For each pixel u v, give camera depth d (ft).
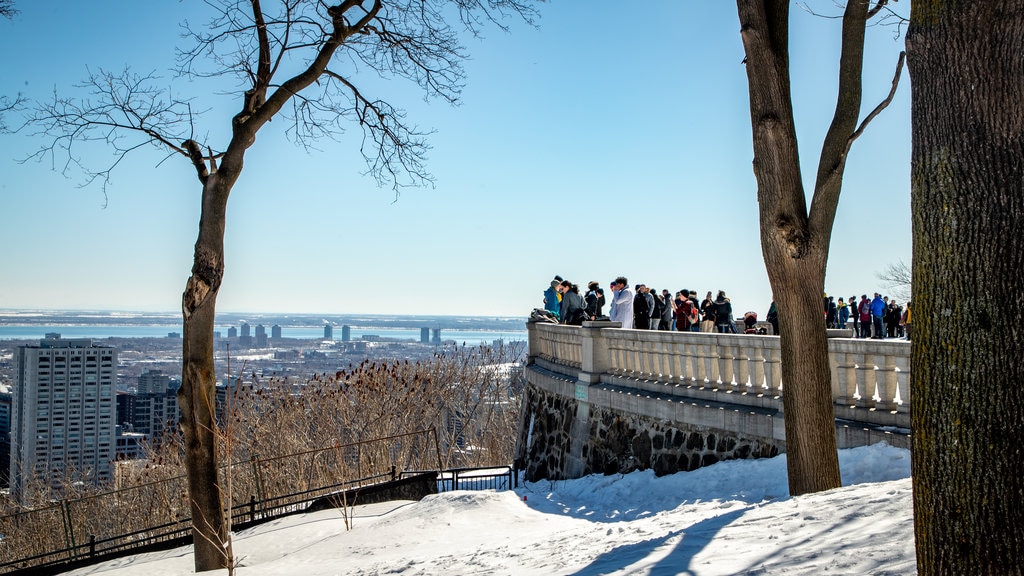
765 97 28.81
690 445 42.39
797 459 28.48
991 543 11.48
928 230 12.58
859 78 28.68
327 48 39.58
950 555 11.89
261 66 39.04
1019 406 11.49
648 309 60.08
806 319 28.53
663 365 47.01
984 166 12.01
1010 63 12.09
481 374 106.52
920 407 12.55
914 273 12.92
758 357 39.42
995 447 11.55
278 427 78.43
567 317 64.03
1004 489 11.46
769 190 28.81
